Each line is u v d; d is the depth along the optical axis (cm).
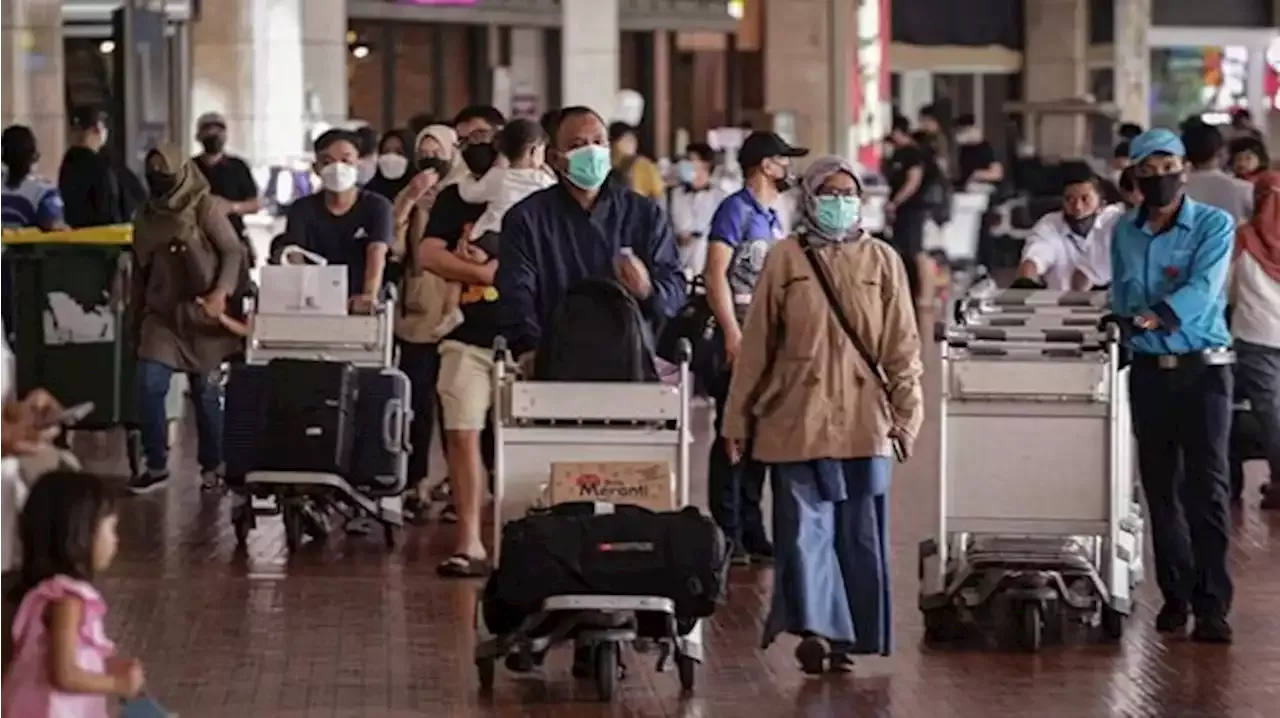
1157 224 1435
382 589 1627
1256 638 1470
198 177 1991
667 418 1304
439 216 1639
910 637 1475
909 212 4019
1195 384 1427
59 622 916
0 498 1146
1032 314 1521
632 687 1340
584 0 4066
